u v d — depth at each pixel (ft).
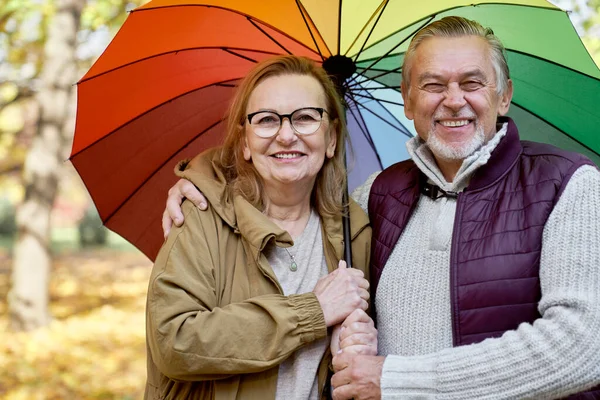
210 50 8.70
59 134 29.86
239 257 7.30
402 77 7.85
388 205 7.91
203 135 9.13
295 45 8.69
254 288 7.16
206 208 7.36
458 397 6.17
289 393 7.04
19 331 28.60
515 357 6.02
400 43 8.47
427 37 7.41
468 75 7.13
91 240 65.67
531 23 7.97
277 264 7.43
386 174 8.32
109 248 62.85
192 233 7.16
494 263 6.61
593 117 8.30
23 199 29.76
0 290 37.42
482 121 7.21
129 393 22.89
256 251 7.06
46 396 22.30
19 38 29.35
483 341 6.30
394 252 7.57
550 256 6.34
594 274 6.08
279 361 6.72
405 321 7.20
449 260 6.97
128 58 8.31
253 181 7.68
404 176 8.07
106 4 29.22
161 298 6.84
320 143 7.52
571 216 6.35
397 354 7.21
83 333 28.76
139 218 9.13
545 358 5.90
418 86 7.37
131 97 8.66
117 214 9.06
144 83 8.64
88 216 65.98
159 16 8.05
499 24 8.19
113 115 8.63
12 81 29.96
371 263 7.77
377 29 8.46
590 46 17.17
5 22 29.01
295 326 6.73
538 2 7.70
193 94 8.93
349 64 8.50
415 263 7.29
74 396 22.47
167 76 8.70
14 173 34.94
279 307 6.79
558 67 8.16
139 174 9.01
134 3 29.40
